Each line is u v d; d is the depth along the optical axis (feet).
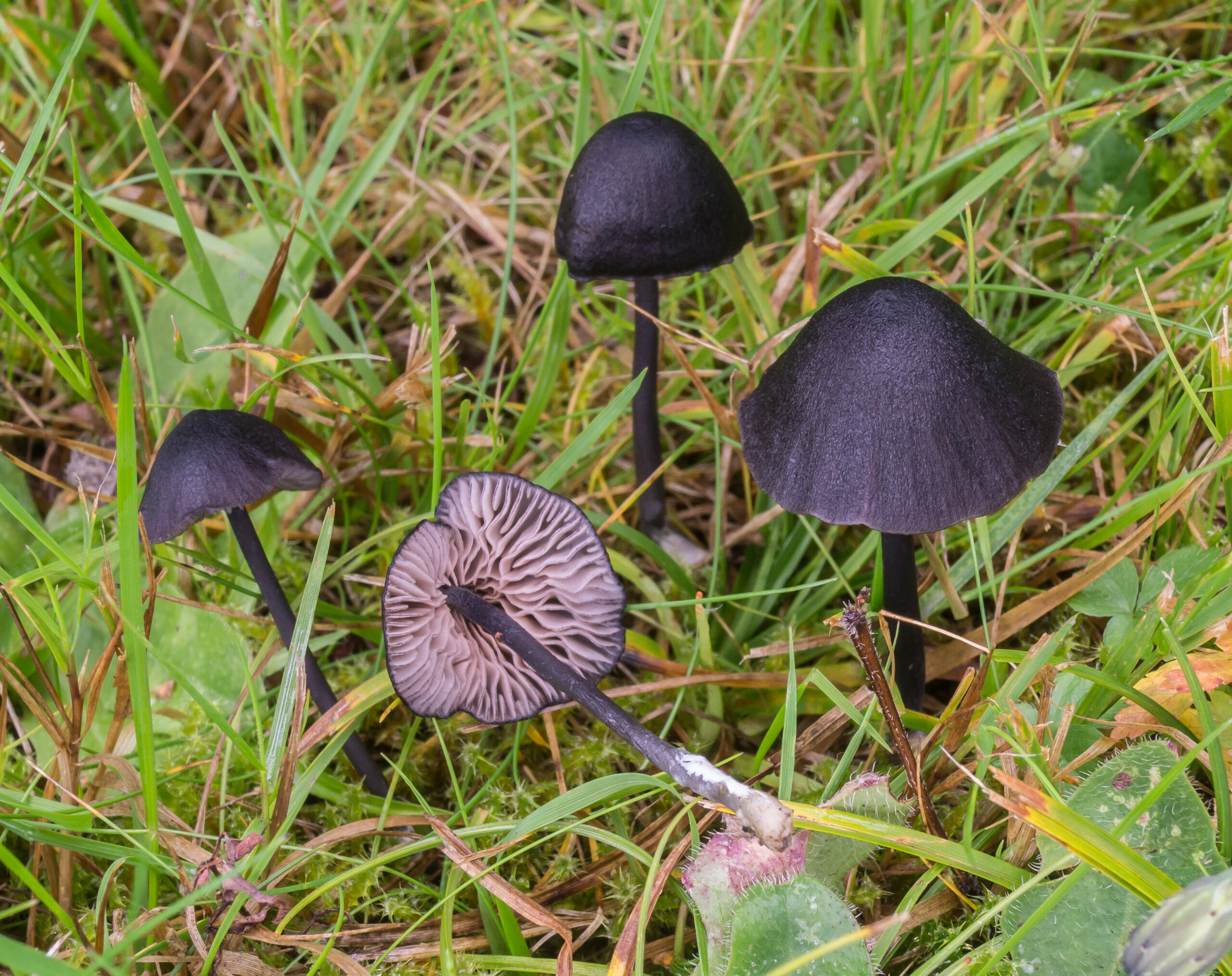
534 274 1.23
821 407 0.89
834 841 0.92
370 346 1.22
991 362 0.90
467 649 0.97
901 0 1.26
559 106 1.26
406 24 1.34
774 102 1.22
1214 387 0.97
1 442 1.16
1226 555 0.96
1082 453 1.01
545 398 1.10
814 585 1.01
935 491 0.88
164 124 1.33
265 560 0.97
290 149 1.25
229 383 1.11
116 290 1.25
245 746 0.93
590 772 1.02
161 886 0.97
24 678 0.94
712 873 0.91
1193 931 0.80
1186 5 1.28
